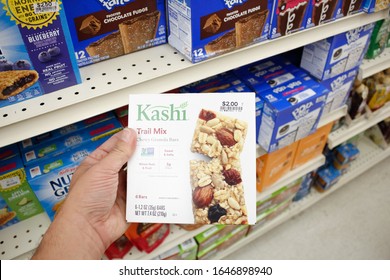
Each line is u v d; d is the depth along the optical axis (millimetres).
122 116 1049
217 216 777
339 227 1979
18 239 1074
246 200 774
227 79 1217
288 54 1432
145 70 841
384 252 1845
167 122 772
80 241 788
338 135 1731
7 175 905
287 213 1932
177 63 864
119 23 829
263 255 1842
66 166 924
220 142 768
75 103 744
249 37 892
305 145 1513
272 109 1099
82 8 763
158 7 861
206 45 832
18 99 721
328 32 1086
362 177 2273
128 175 778
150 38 902
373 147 2291
